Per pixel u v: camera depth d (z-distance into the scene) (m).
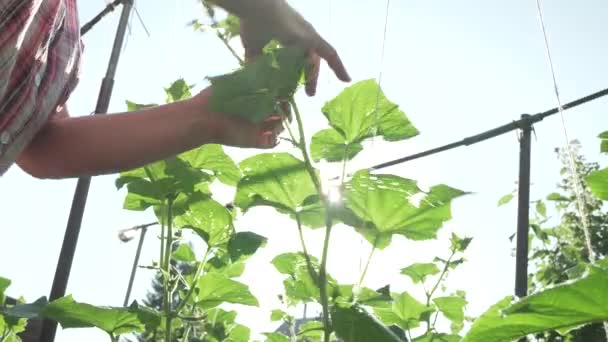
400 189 1.12
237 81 0.97
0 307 2.17
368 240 1.19
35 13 0.89
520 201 1.73
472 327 0.76
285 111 1.06
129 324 1.71
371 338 0.93
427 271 2.15
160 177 1.72
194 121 1.11
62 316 1.67
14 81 0.92
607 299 0.68
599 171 1.11
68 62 1.10
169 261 1.69
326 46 0.98
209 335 1.98
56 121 1.18
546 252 3.22
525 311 0.71
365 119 1.23
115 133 1.14
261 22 0.97
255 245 1.27
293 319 2.08
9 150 0.98
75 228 2.16
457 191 1.12
